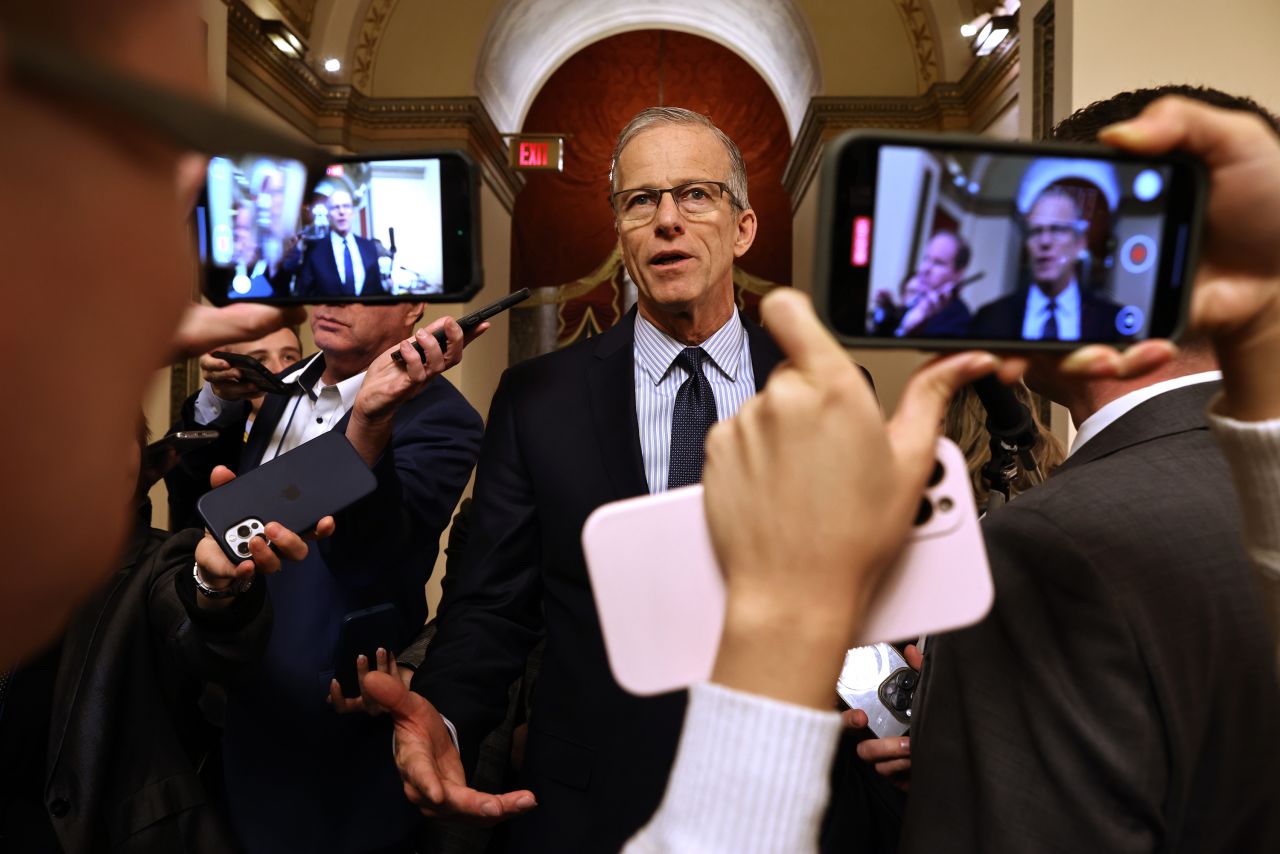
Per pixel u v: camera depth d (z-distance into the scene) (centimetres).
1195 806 77
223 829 153
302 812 174
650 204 175
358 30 857
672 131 178
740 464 44
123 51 26
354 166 82
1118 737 72
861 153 52
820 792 41
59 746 139
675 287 171
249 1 709
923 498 53
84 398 26
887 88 882
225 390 197
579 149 1120
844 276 52
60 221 24
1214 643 74
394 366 147
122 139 25
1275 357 52
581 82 1126
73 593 28
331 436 141
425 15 878
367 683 124
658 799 148
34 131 24
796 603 42
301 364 213
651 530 51
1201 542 75
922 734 86
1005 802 75
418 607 194
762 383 174
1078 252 53
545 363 179
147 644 152
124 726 146
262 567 133
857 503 42
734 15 1043
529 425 170
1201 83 347
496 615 161
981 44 716
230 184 58
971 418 161
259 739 175
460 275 83
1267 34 348
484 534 167
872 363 785
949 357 46
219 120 26
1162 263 53
